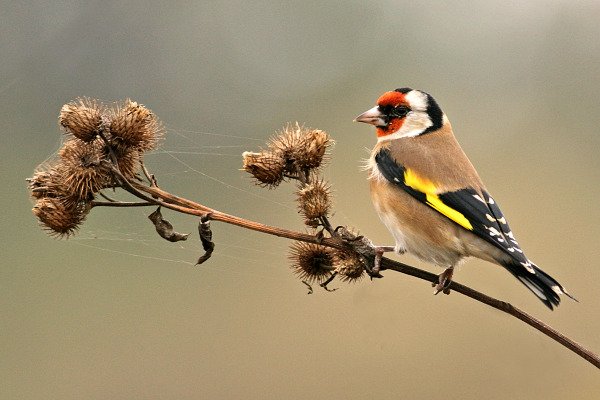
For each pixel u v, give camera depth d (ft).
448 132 27.94
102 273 43.96
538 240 45.78
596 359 20.67
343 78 57.47
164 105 56.85
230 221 22.27
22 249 44.68
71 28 56.13
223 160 47.16
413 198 26.27
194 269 44.29
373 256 22.79
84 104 23.93
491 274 38.63
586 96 53.67
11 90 53.83
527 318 21.33
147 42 57.47
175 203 22.67
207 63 58.23
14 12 55.16
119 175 22.74
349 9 58.08
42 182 23.66
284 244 44.75
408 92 28.14
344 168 50.55
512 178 49.49
